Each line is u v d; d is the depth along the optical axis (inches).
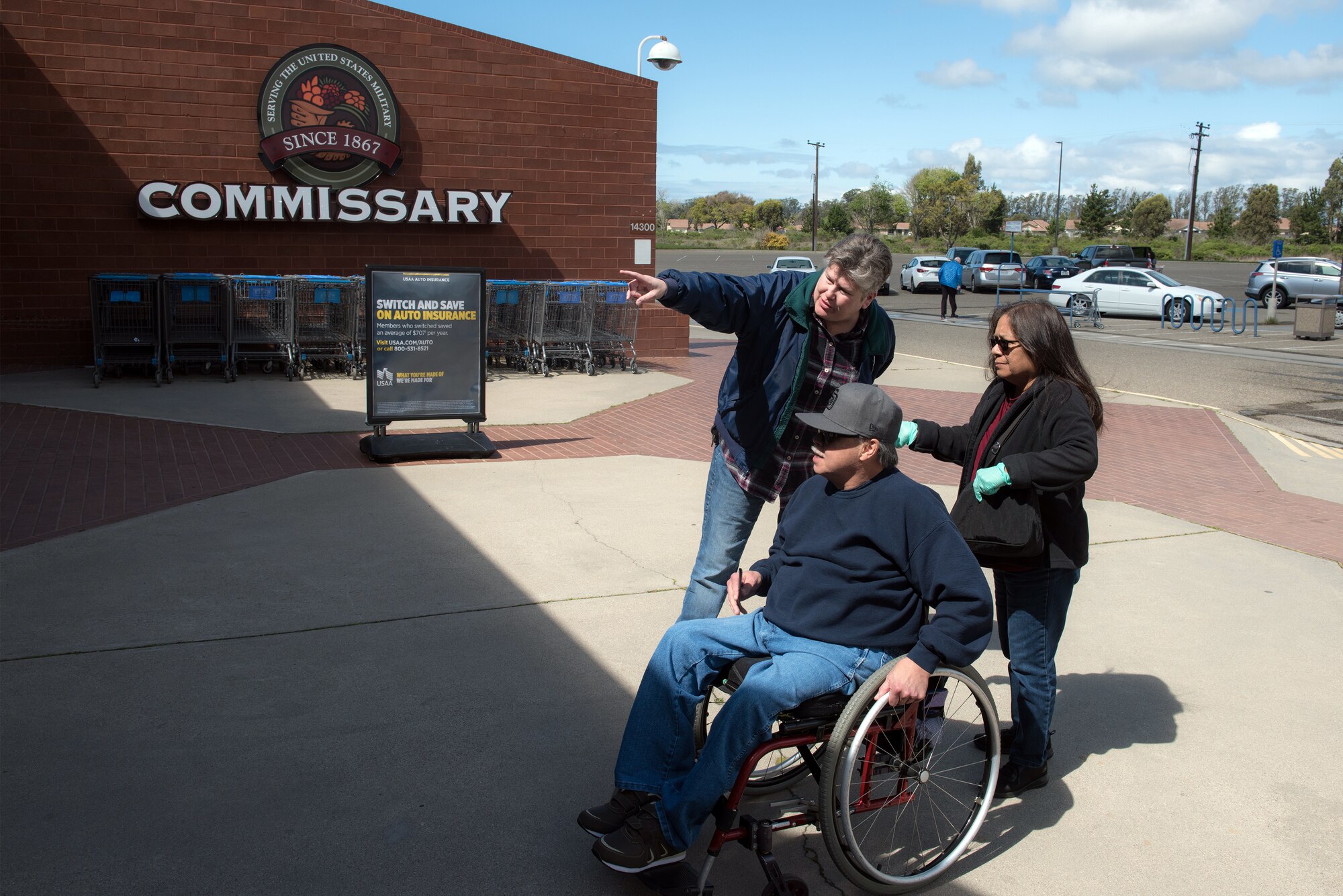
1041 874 126.3
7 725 150.3
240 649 180.1
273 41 519.2
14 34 478.6
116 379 484.7
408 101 551.8
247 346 525.3
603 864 121.6
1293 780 149.7
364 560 230.1
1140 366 665.0
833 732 112.9
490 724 156.7
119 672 169.2
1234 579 239.0
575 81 585.9
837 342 144.1
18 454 318.7
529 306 550.3
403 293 340.2
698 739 130.2
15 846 121.4
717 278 138.3
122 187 504.4
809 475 151.9
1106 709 171.2
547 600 210.4
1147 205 3690.9
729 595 129.3
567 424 415.5
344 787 137.8
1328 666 189.9
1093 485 335.6
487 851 125.0
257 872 118.6
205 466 313.7
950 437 147.0
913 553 118.2
